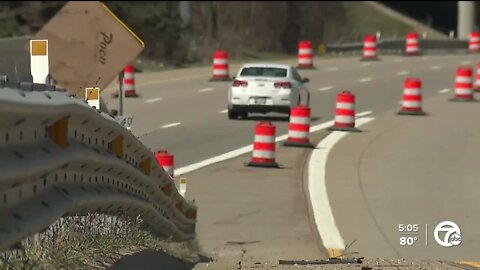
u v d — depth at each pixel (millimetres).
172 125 103438
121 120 51625
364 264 44688
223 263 45688
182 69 180000
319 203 63438
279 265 44531
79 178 30281
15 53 52188
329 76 165500
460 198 65062
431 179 72000
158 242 44812
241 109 110188
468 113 115500
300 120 89312
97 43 58500
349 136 95562
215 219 59844
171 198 48000
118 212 37688
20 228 23062
